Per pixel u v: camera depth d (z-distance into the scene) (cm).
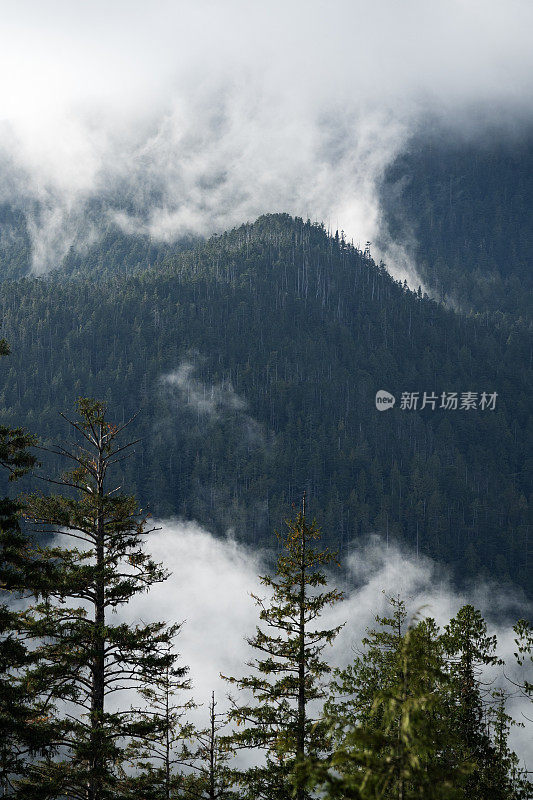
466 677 1830
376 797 667
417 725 707
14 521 1627
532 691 1842
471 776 1684
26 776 1669
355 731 701
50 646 1800
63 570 1847
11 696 1549
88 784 1766
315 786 704
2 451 1619
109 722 1762
